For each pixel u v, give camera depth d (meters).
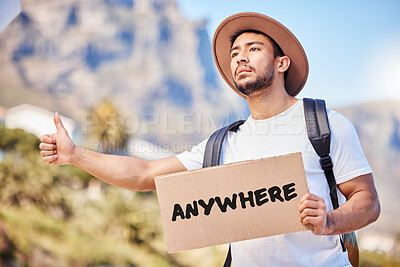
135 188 1.96
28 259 25.05
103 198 28.75
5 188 28.02
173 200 1.63
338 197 1.83
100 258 25.81
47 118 42.09
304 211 1.41
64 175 29.94
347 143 1.77
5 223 25.88
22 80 89.69
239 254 1.81
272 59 1.94
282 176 1.59
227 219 1.60
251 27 1.99
